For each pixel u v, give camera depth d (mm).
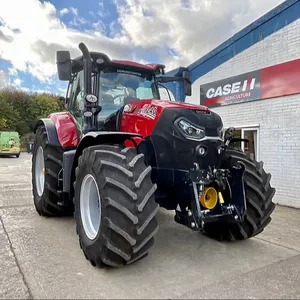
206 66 7484
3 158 21172
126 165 2498
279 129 5734
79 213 2906
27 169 12664
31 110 36812
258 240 3531
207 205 2801
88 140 2994
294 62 5445
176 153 2811
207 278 2494
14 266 2660
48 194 4152
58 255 2932
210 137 2848
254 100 6234
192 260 2881
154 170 2980
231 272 2623
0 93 36875
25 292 2211
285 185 5633
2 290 2234
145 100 3271
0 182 8391
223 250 3172
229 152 3449
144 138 3004
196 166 2766
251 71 6293
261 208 3273
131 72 3820
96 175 2564
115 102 3660
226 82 6906
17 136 22328
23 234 3588
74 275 2496
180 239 3516
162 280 2441
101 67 3635
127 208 2369
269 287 2355
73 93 4176
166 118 2859
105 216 2416
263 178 3389
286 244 3395
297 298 2197
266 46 5965
